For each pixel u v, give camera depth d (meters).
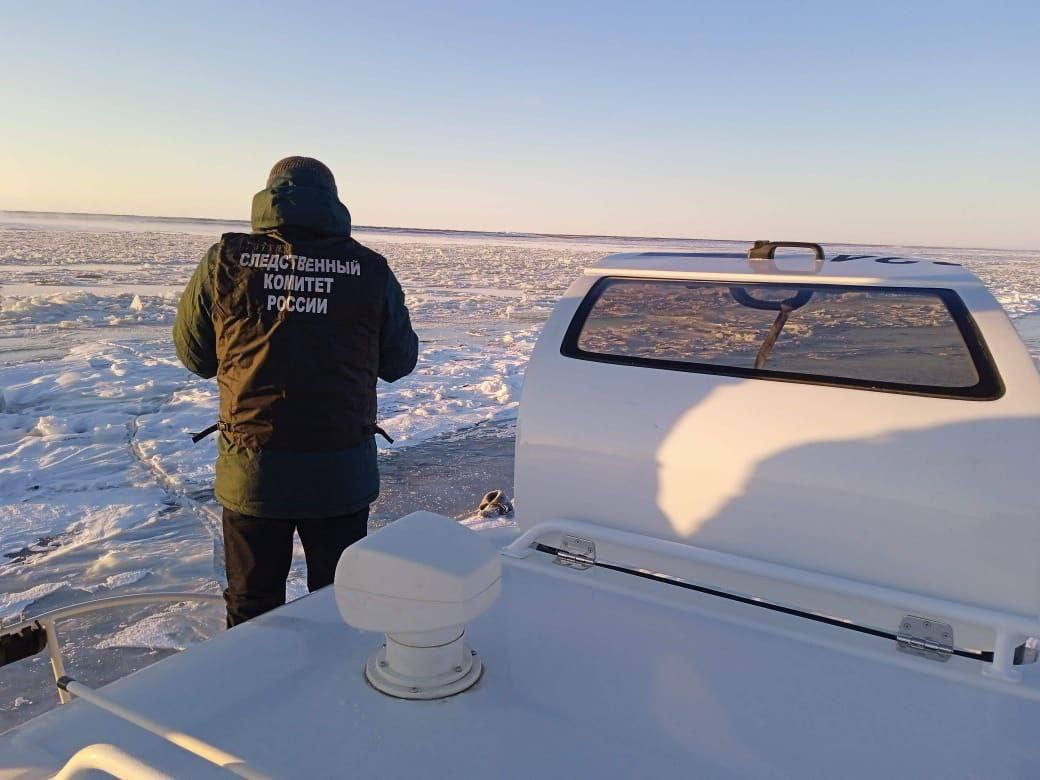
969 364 1.71
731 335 2.01
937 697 1.29
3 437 6.62
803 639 1.47
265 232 2.20
